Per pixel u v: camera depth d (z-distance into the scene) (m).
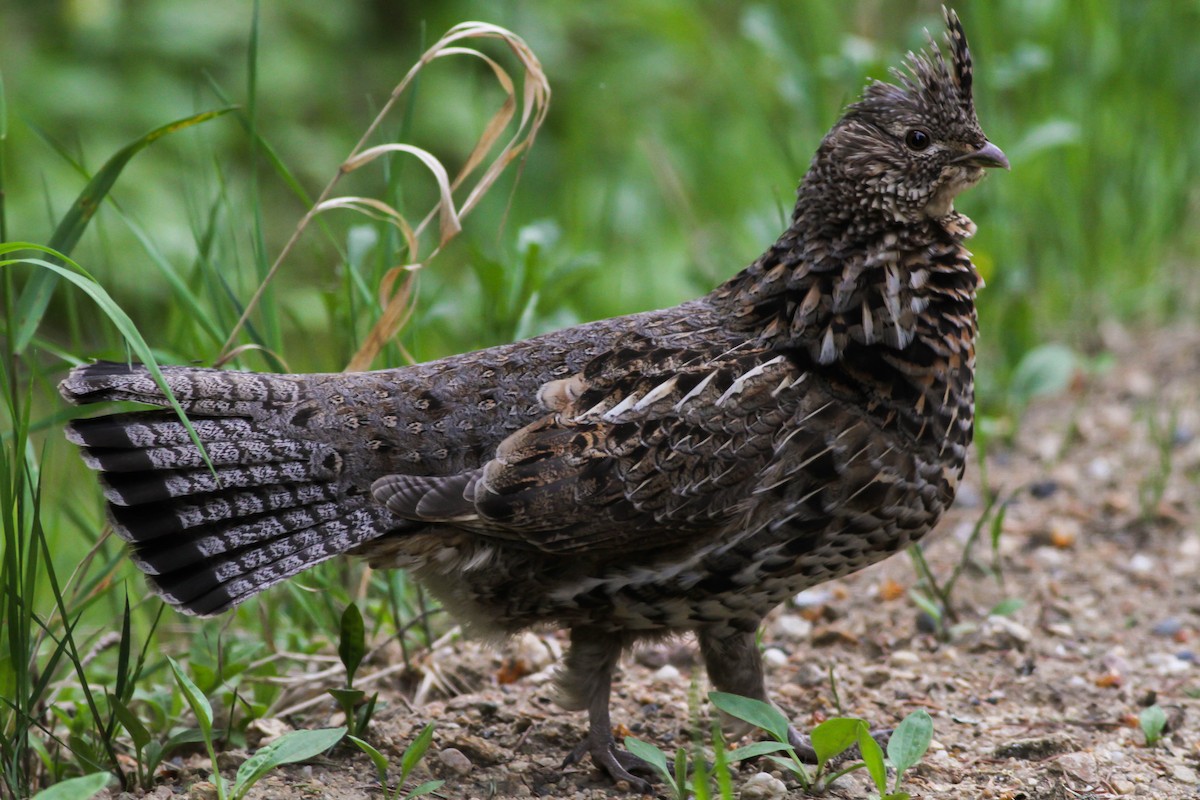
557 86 18.48
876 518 6.88
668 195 16.12
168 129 7.14
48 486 10.25
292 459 6.80
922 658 8.43
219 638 7.41
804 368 6.92
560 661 8.25
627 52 18.83
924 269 7.11
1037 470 10.94
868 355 6.90
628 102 18.33
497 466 6.63
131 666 8.33
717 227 15.98
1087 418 11.68
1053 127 12.13
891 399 6.88
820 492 6.76
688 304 7.38
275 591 8.74
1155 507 10.03
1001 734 7.40
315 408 6.88
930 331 7.04
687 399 6.75
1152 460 10.91
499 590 6.93
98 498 8.98
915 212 7.10
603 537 6.66
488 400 6.88
